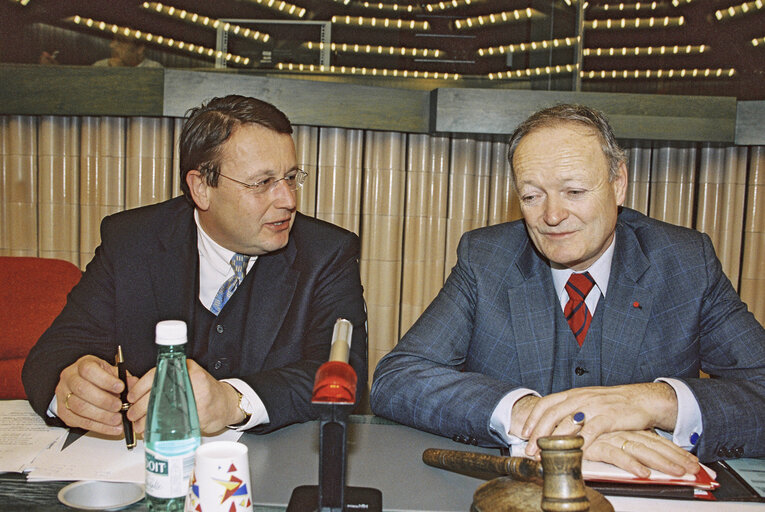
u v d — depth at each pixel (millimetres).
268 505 933
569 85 2984
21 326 2053
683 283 1503
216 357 1531
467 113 2785
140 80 2734
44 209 2965
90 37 2859
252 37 2928
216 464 792
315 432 1250
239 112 1421
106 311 1587
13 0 2766
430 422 1273
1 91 2787
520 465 893
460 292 1577
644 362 1474
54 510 901
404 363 1402
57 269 2119
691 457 1066
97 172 2920
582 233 1360
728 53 2889
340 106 2812
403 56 2986
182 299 1566
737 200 2916
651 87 2975
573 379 1503
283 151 1434
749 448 1191
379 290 3025
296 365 1363
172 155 2895
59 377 1272
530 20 2951
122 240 1622
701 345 1530
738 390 1244
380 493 961
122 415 1115
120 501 954
